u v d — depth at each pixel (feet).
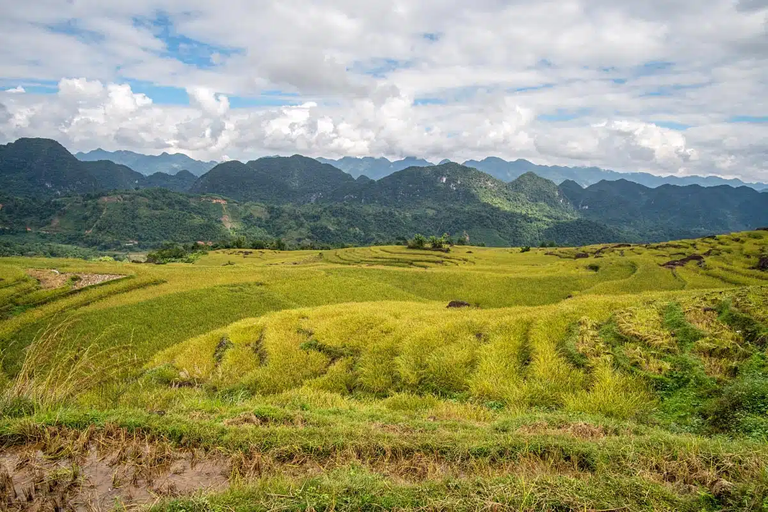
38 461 17.99
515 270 225.56
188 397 36.68
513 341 45.19
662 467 17.20
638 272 201.05
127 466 17.94
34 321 89.71
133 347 78.43
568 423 24.93
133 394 36.04
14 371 67.77
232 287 128.77
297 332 59.26
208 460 18.67
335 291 141.79
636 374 34.58
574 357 39.32
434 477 17.15
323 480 15.39
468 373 40.04
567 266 237.45
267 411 25.18
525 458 18.60
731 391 27.73
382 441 19.85
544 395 33.68
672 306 49.49
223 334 62.44
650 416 28.48
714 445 18.49
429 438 20.44
